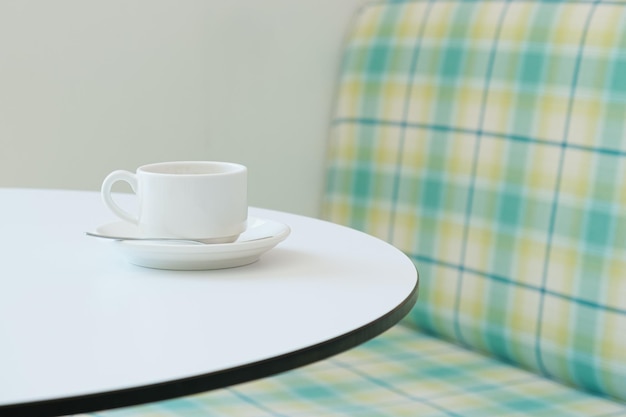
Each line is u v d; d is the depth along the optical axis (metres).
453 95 1.75
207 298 0.75
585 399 1.52
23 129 1.75
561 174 1.56
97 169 1.84
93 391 0.55
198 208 0.85
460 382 1.56
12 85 1.73
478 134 1.70
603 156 1.51
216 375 0.58
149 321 0.69
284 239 0.94
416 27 1.86
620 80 1.50
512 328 1.62
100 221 1.04
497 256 1.65
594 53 1.54
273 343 0.64
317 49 2.06
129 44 1.83
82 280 0.79
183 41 1.89
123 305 0.72
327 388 1.51
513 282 1.62
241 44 1.96
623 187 1.48
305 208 2.11
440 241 1.75
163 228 0.86
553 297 1.56
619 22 1.52
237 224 0.88
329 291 0.77
